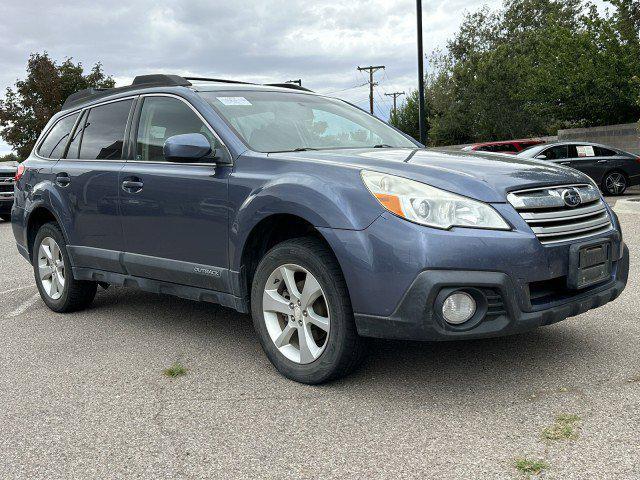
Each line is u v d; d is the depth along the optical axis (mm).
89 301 5238
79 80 32375
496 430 2730
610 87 20156
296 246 3297
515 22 36156
